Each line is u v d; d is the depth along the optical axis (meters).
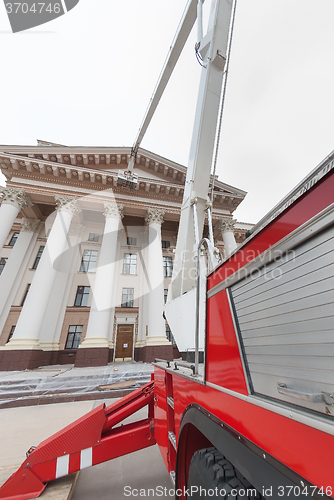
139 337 15.25
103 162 16.70
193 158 3.36
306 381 0.69
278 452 0.71
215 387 1.17
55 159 15.41
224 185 17.47
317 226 0.71
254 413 0.86
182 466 1.51
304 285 0.75
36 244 17.30
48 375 8.07
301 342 0.74
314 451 0.59
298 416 0.66
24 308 11.38
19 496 1.90
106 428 2.38
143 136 9.25
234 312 1.14
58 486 2.07
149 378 7.39
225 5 3.68
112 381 7.12
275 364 0.84
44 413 4.69
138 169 17.55
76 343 14.92
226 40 3.57
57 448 2.06
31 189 14.45
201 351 1.86
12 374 8.49
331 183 0.70
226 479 1.01
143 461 2.71
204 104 3.41
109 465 2.62
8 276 15.44
